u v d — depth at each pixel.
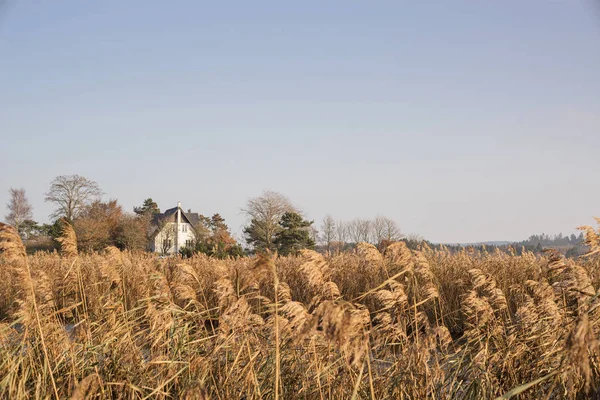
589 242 6.47
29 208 74.00
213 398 5.68
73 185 62.69
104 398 5.25
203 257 19.95
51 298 7.52
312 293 12.36
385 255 6.48
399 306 6.37
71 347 6.08
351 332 3.62
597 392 4.41
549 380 5.29
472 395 5.53
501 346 6.22
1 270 12.76
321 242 68.62
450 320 10.73
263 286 10.60
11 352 6.02
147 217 66.88
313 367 5.65
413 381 5.40
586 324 3.44
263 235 65.19
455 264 15.14
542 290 6.59
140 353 6.36
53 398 5.42
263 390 5.59
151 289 9.09
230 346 6.06
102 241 57.56
